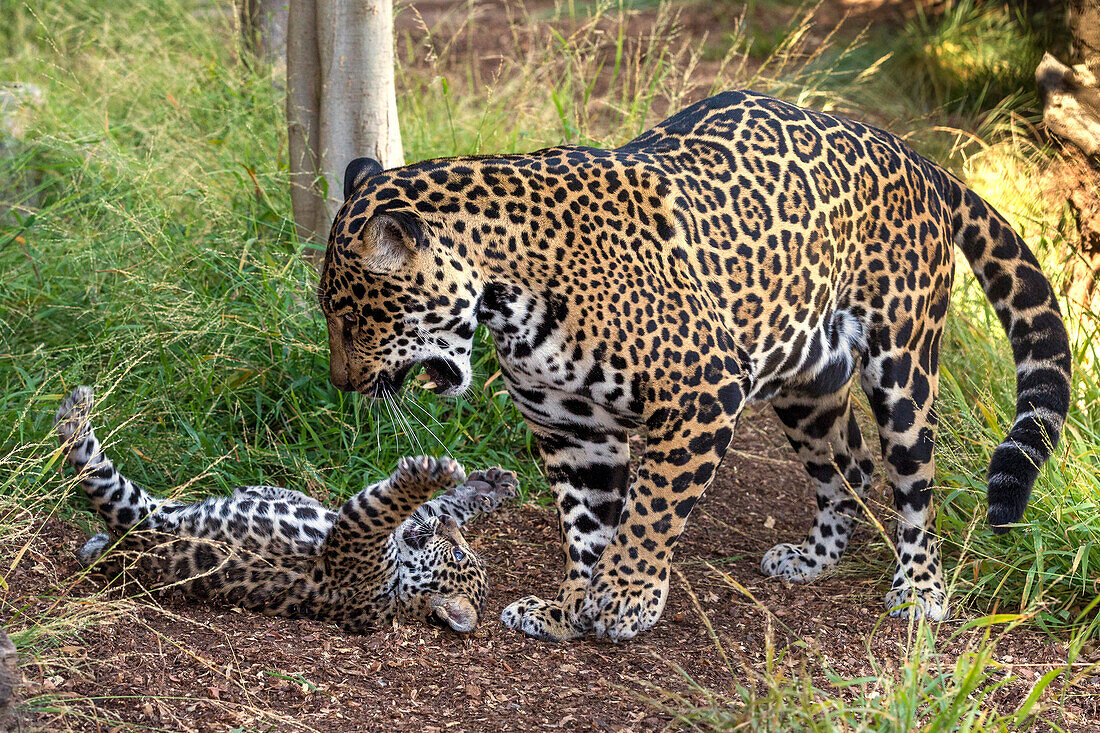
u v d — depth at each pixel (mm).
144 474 8812
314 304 10344
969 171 13492
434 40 20672
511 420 10367
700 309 7109
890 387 7977
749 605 8180
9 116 12906
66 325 10445
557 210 6922
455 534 8266
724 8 21188
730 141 7617
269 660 6621
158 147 12633
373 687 6535
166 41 16547
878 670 6484
